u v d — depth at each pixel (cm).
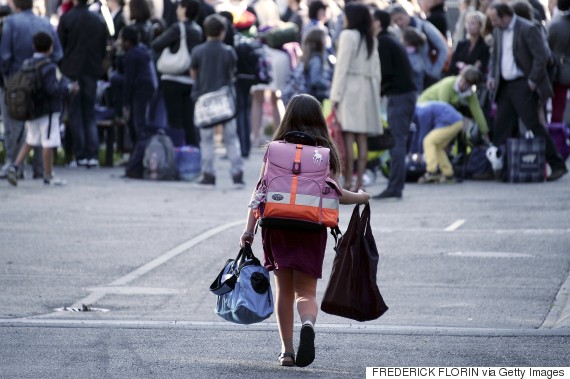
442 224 3297
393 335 1995
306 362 1672
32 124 4075
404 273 2614
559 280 2538
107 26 4644
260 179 1733
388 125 3853
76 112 4672
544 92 4228
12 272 2614
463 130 4303
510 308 2261
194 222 3328
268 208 1709
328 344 1917
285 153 1733
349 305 1748
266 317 1730
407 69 3753
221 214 3503
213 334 1998
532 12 4334
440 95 4322
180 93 4534
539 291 2423
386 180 4450
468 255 2819
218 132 6419
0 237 3050
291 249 1717
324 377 1677
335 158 1758
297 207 1703
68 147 4878
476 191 4031
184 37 4497
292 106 1775
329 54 4903
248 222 1744
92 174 4538
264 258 1759
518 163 4262
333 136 3778
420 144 4325
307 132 1759
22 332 1995
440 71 4694
